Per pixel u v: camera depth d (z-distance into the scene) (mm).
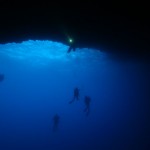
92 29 9352
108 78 39469
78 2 6996
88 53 21062
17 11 7629
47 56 29516
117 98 45469
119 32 9797
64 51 22828
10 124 51875
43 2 7039
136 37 10641
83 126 44781
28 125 49906
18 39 10805
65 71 46281
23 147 24141
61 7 7332
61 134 33156
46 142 26922
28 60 36875
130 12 7609
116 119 42281
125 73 28625
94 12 7664
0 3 7074
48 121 70562
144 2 6891
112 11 7566
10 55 31469
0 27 8977
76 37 10531
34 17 8086
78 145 24953
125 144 23438
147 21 8398
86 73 42250
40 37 10602
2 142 26359
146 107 26234
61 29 9344
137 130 26250
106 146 23688
